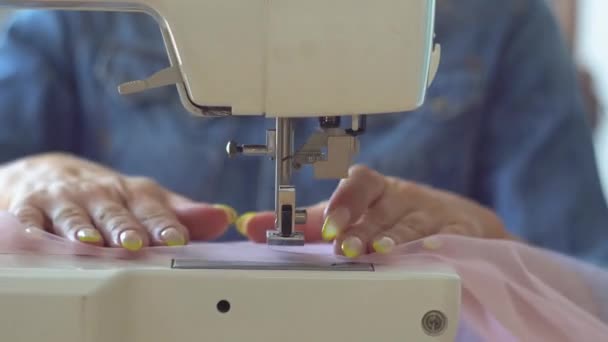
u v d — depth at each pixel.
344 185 0.89
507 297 0.79
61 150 1.77
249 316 0.69
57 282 0.65
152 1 0.75
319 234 0.93
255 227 0.93
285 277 0.69
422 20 0.75
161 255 0.78
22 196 0.92
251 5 0.74
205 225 0.93
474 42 1.71
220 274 0.69
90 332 0.64
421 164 1.65
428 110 1.67
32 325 0.63
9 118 1.69
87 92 1.77
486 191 1.72
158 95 1.73
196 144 1.70
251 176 1.68
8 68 1.75
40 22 1.79
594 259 1.44
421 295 0.69
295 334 0.69
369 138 1.68
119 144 1.74
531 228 1.56
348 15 0.74
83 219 0.83
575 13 2.68
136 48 1.77
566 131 1.63
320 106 0.76
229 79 0.75
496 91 1.71
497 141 1.69
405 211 0.92
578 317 0.81
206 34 0.74
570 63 1.74
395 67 0.75
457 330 0.76
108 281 0.66
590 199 1.58
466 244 0.84
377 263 0.76
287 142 0.79
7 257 0.75
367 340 0.69
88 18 1.79
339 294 0.69
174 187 1.69
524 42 1.70
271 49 0.74
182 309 0.69
